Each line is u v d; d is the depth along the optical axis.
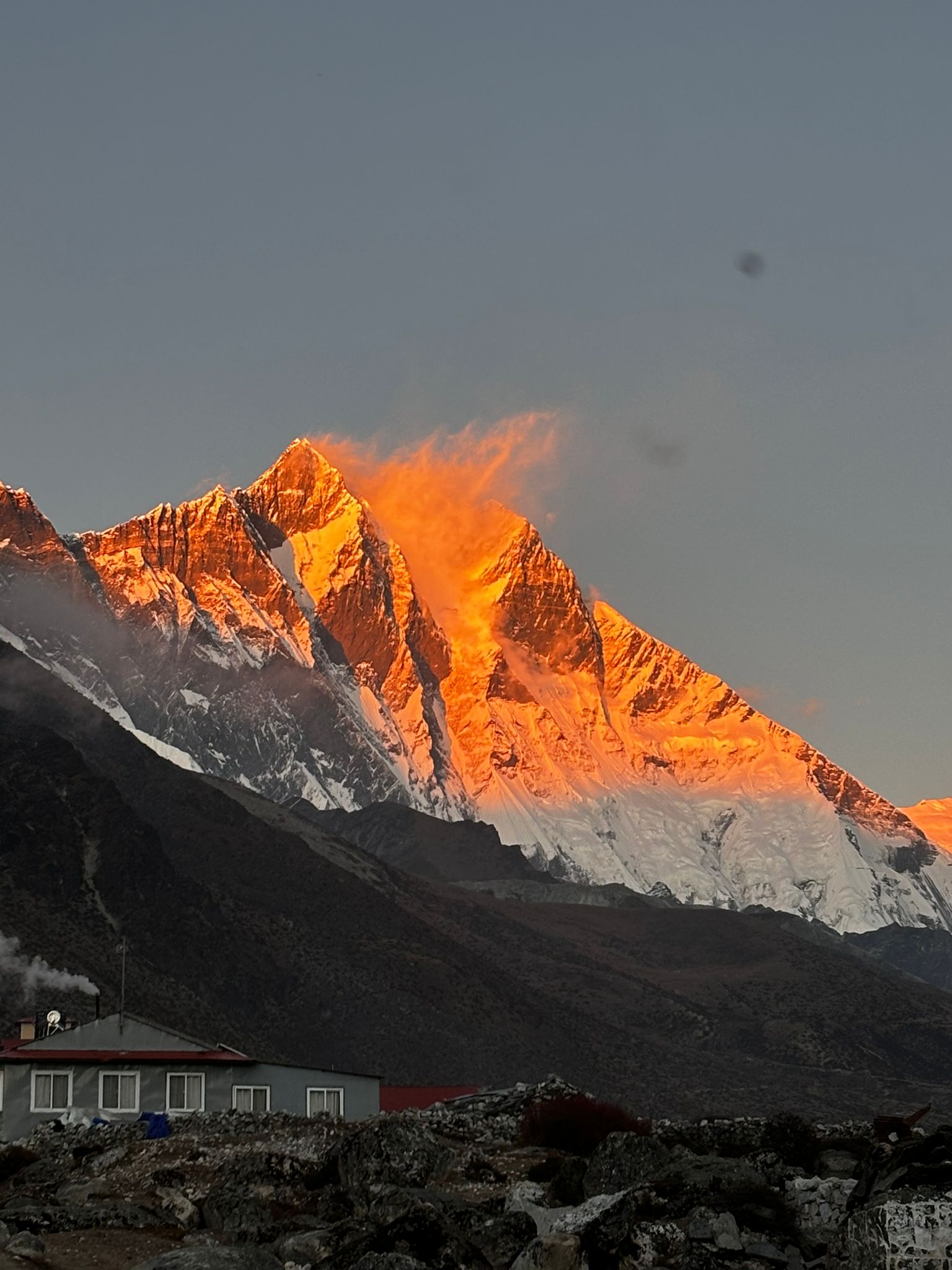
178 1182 101.81
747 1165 93.75
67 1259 85.06
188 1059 144.75
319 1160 102.12
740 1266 80.69
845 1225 79.88
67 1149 118.31
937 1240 75.25
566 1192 96.38
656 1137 112.88
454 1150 109.31
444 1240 82.50
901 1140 93.50
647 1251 83.00
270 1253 83.62
